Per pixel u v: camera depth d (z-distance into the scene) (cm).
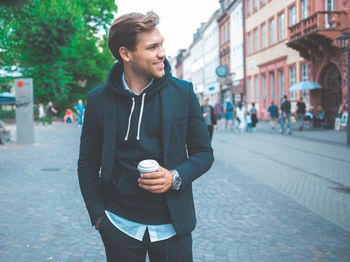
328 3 2330
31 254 403
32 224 502
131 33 171
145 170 159
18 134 1550
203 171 181
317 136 1842
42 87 3347
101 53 4091
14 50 1307
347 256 396
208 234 466
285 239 447
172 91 181
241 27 4272
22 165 986
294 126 2706
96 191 189
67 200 626
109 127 180
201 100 7375
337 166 967
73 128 2683
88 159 190
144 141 177
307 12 2559
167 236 178
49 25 3141
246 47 4047
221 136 1995
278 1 3114
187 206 180
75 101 3997
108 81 180
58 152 1273
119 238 179
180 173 170
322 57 2367
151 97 179
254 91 3850
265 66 3484
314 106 2500
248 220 521
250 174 871
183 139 182
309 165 991
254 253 406
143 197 176
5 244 430
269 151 1298
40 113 3114
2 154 1215
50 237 454
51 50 3294
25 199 631
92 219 184
